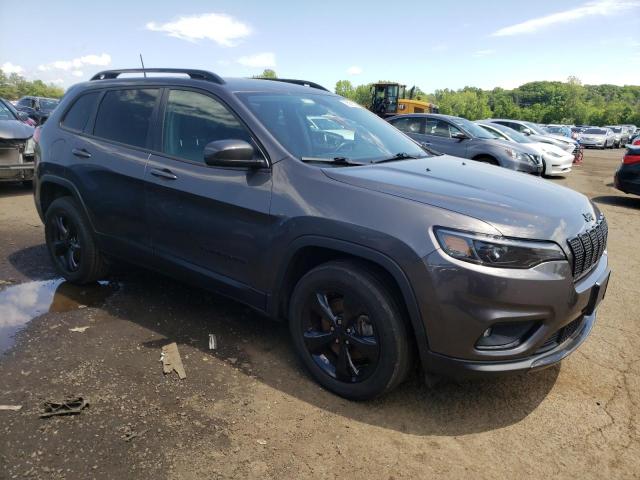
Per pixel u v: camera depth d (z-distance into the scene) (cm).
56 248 451
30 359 321
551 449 258
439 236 249
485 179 314
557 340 280
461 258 245
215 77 355
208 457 241
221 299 425
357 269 274
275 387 301
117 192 385
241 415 273
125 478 226
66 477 225
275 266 304
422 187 277
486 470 241
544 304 249
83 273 431
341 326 285
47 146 445
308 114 359
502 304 243
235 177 319
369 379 277
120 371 311
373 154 354
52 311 393
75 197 418
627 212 918
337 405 286
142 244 380
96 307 404
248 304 330
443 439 262
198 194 331
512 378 322
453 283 244
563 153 1376
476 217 251
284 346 351
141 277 470
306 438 258
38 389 288
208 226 332
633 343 377
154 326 373
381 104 2716
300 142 324
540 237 250
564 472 242
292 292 316
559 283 252
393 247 255
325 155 325
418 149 400
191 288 448
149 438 252
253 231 309
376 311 267
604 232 310
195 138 348
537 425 276
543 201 283
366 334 278
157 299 422
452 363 255
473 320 245
